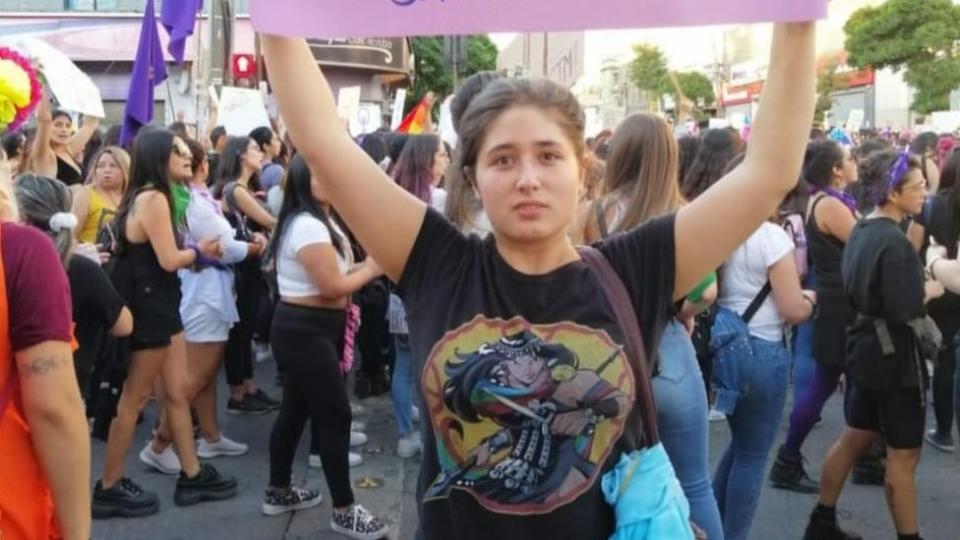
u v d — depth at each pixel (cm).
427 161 523
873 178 411
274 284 561
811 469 556
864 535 463
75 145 720
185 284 545
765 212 176
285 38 176
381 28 173
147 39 749
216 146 982
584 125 175
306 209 432
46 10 2353
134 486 488
